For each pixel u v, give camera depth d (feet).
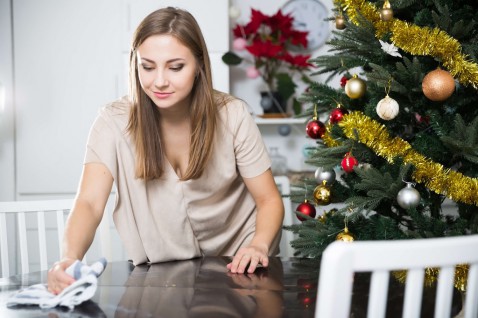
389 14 5.16
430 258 2.61
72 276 4.05
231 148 5.60
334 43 5.65
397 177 5.34
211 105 5.31
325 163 5.64
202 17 10.40
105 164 5.25
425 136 5.44
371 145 5.39
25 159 10.62
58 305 3.92
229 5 11.22
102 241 6.27
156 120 5.35
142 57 4.79
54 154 10.61
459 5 5.46
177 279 4.68
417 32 5.04
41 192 10.66
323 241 5.61
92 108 10.55
